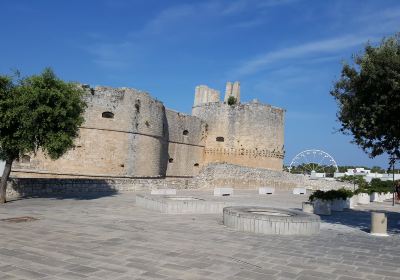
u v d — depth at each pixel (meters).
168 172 42.69
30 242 8.52
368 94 12.76
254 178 40.34
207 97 54.25
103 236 9.60
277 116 48.69
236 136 46.91
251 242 9.70
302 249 9.12
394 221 16.84
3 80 16.66
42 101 16.91
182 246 8.79
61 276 6.11
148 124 36.47
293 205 22.42
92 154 32.81
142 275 6.35
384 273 7.23
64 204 16.91
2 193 16.70
